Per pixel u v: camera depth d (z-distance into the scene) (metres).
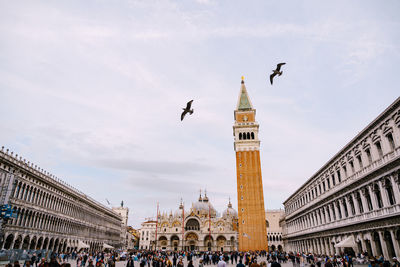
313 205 80.19
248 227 115.38
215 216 190.38
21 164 65.94
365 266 44.50
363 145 52.09
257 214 117.06
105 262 63.06
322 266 55.56
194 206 191.00
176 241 168.62
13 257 47.88
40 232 74.62
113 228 147.62
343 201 61.00
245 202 119.62
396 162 41.31
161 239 170.25
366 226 50.28
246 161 126.44
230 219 174.62
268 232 165.00
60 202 87.12
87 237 109.31
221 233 163.12
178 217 177.88
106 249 131.12
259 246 111.94
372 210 48.41
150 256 75.75
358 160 54.53
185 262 80.25
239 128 133.00
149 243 199.25
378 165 46.88
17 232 64.38
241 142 129.88
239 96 145.88
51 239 81.00
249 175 123.81
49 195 80.06
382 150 45.91
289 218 112.50
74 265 60.38
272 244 162.88
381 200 46.50
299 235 96.31
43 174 76.00
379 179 46.19
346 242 52.66
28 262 21.91
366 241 51.22
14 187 63.19
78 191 102.00
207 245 162.75
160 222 173.88
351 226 56.25
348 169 58.28
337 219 63.75
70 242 93.19
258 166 125.06
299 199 97.69
